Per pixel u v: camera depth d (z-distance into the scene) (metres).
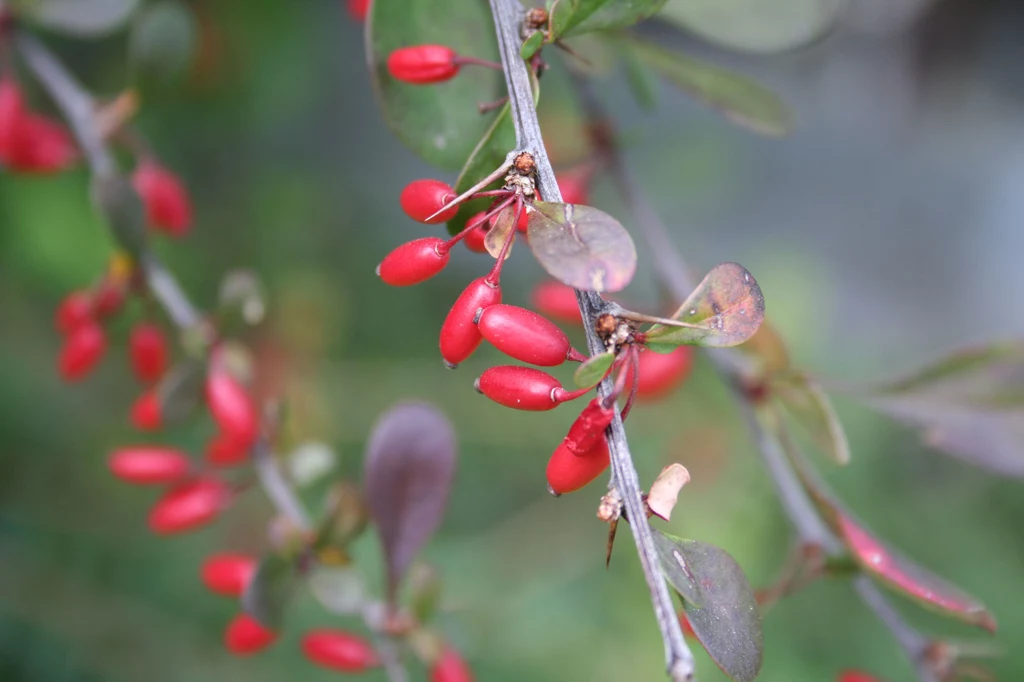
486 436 0.81
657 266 0.40
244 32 0.76
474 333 0.30
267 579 0.36
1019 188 1.66
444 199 0.30
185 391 0.39
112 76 0.73
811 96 1.68
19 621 0.62
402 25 0.33
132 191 0.39
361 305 0.95
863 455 0.83
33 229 0.67
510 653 0.70
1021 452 0.36
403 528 0.36
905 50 1.74
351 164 1.10
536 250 0.29
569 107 0.47
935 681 0.35
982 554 0.82
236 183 0.87
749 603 0.30
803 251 1.40
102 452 0.71
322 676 0.66
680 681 0.28
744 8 0.35
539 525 0.77
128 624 0.63
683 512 0.71
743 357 0.36
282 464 0.39
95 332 0.42
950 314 1.43
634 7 0.31
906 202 1.60
